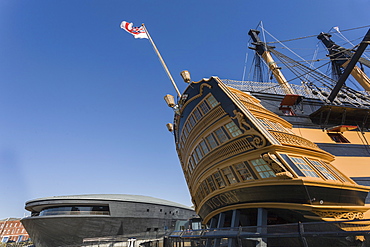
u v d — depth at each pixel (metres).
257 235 11.70
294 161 17.28
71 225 58.59
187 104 28.41
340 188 16.16
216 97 23.58
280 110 32.12
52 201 61.03
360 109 31.53
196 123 25.98
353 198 16.89
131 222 63.59
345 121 33.38
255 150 18.25
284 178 15.89
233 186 19.95
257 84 34.53
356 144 30.11
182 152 33.88
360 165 26.58
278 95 34.41
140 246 35.94
